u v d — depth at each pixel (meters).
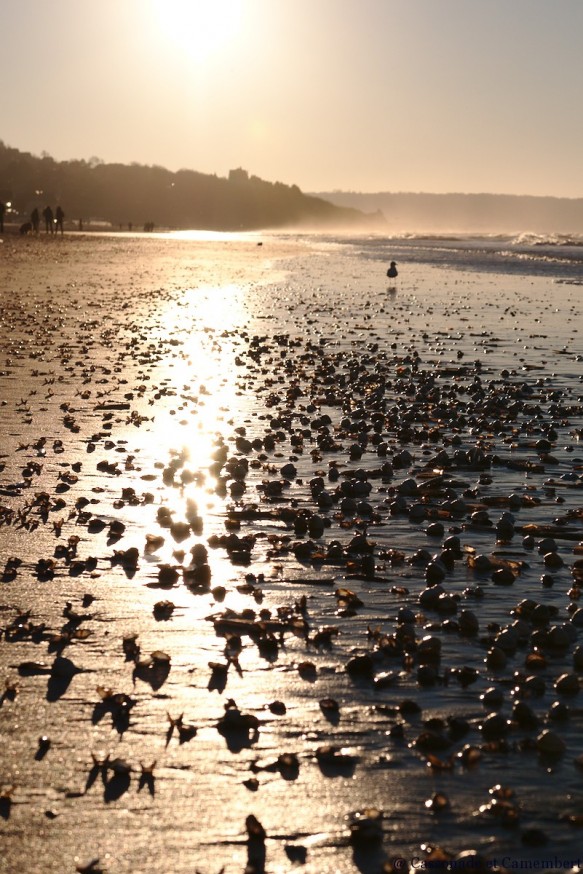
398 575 6.87
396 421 12.43
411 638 5.69
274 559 7.13
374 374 15.98
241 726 4.67
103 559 7.00
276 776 4.27
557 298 33.31
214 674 5.24
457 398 14.36
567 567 7.12
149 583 6.55
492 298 33.03
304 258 63.56
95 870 3.60
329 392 14.38
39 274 38.59
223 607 6.17
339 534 7.77
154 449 10.38
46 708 4.80
